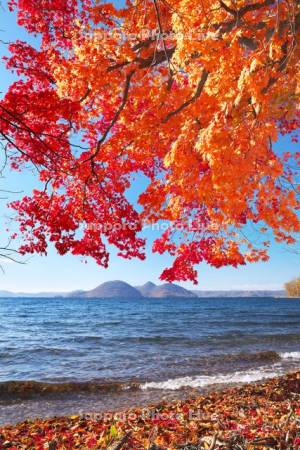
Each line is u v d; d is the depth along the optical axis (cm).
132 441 444
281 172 532
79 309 10506
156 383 1293
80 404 1076
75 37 841
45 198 887
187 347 2338
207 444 372
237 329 3722
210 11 585
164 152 860
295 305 13250
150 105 827
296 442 391
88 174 865
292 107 646
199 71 664
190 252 1038
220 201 626
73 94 835
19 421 929
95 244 922
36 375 1542
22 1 829
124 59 755
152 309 10306
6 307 12000
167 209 844
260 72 492
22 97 683
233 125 558
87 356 2067
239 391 1067
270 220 635
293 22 509
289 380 1164
